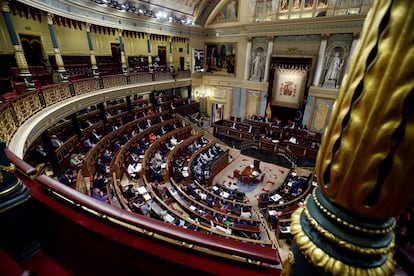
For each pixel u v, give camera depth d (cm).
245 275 141
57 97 833
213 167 1284
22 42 1080
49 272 205
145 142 1322
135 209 782
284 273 97
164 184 1048
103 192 880
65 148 1061
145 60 1884
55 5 890
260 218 935
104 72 1441
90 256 197
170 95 2047
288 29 1471
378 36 63
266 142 1503
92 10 1105
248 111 1852
